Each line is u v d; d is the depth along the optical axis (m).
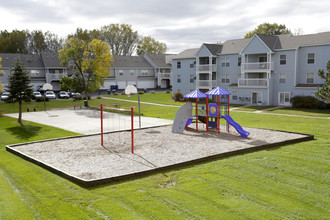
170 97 54.00
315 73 37.41
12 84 26.16
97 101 48.12
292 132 19.56
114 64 71.25
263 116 29.62
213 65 47.56
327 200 8.85
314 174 11.06
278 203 8.68
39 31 93.94
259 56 42.12
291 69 38.66
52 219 7.91
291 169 11.66
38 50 94.00
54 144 16.94
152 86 77.00
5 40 84.38
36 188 10.06
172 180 10.70
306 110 33.88
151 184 10.33
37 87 63.59
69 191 9.79
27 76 26.86
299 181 10.37
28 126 24.44
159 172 11.63
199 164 12.66
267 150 15.08
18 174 11.62
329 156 13.52
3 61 61.19
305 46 37.69
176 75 54.69
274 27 68.94
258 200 8.88
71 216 8.06
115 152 14.91
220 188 9.82
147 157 13.88
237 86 42.94
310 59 37.66
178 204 8.70
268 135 19.02
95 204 8.77
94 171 11.77
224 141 17.42
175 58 54.22
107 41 94.50
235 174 11.16
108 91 62.12
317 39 37.62
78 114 33.34
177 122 20.58
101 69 45.81
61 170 11.52
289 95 39.12
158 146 16.22
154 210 8.34
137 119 28.73
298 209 8.31
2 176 11.41
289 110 34.16
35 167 12.58
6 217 7.97
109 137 18.94
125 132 20.88
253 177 10.80
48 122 27.03
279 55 39.59
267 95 39.94
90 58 45.75
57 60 66.12
